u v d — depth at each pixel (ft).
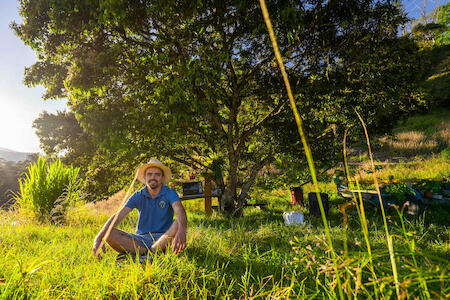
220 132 27.07
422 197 22.06
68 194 22.41
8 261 7.65
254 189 35.88
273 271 7.88
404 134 83.46
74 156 30.55
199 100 20.62
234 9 18.56
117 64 19.84
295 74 24.27
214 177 31.30
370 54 21.30
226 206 28.53
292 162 32.48
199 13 18.49
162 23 20.02
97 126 19.19
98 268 7.15
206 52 18.26
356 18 20.24
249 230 15.57
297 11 16.66
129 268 7.11
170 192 10.67
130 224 17.70
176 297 5.91
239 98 27.45
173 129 20.01
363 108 25.27
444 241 11.54
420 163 49.80
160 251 9.29
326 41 21.45
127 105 20.39
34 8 17.89
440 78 108.17
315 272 6.88
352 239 11.41
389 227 14.46
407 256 5.01
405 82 25.27
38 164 24.16
